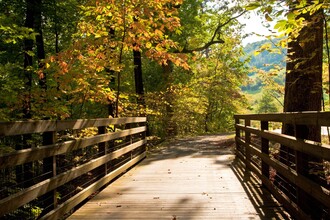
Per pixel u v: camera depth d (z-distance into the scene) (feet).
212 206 15.52
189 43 76.18
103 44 29.60
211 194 17.78
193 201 16.51
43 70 28.25
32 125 11.32
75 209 16.66
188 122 69.00
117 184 20.98
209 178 22.07
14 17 31.86
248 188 18.89
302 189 12.07
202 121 88.79
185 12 70.13
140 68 54.34
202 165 27.61
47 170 12.76
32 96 27.02
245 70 97.60
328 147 9.37
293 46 21.25
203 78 87.04
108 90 30.22
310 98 21.04
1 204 9.22
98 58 28.40
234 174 23.21
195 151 38.52
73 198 14.73
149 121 57.11
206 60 99.19
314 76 21.08
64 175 13.76
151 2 27.58
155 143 50.37
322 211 11.78
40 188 11.58
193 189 19.04
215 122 107.04
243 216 13.91
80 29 30.89
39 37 41.50
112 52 29.63
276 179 17.97
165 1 28.14
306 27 19.29
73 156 20.43
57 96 27.96
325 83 22.48
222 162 29.07
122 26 29.04
